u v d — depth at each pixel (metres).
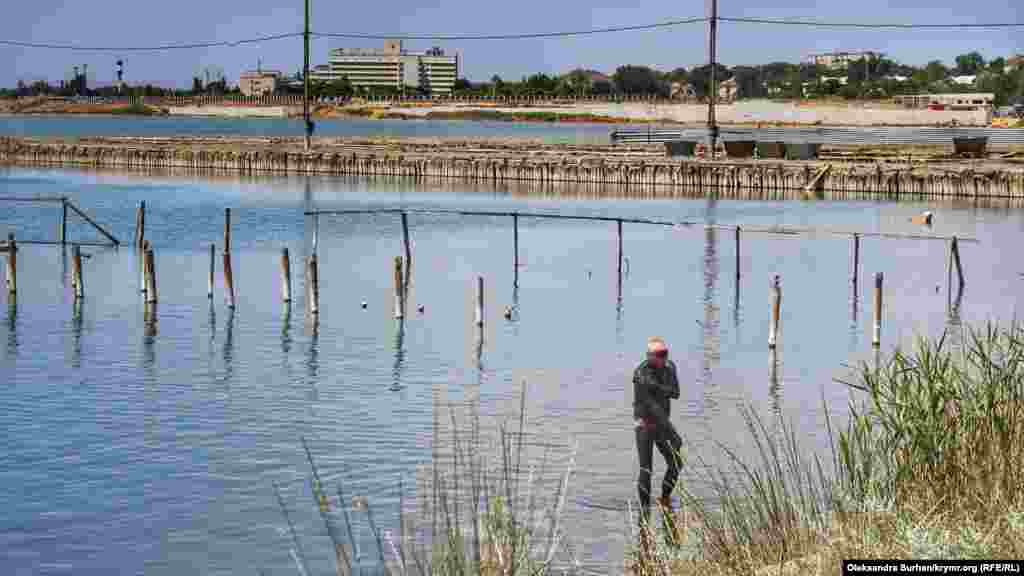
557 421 24.39
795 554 13.08
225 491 19.56
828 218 70.31
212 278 41.78
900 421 15.43
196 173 115.88
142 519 18.19
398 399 26.62
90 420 24.34
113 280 45.97
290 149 125.00
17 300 40.72
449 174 106.19
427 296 43.16
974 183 82.44
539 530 16.81
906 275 48.47
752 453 21.38
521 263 52.66
